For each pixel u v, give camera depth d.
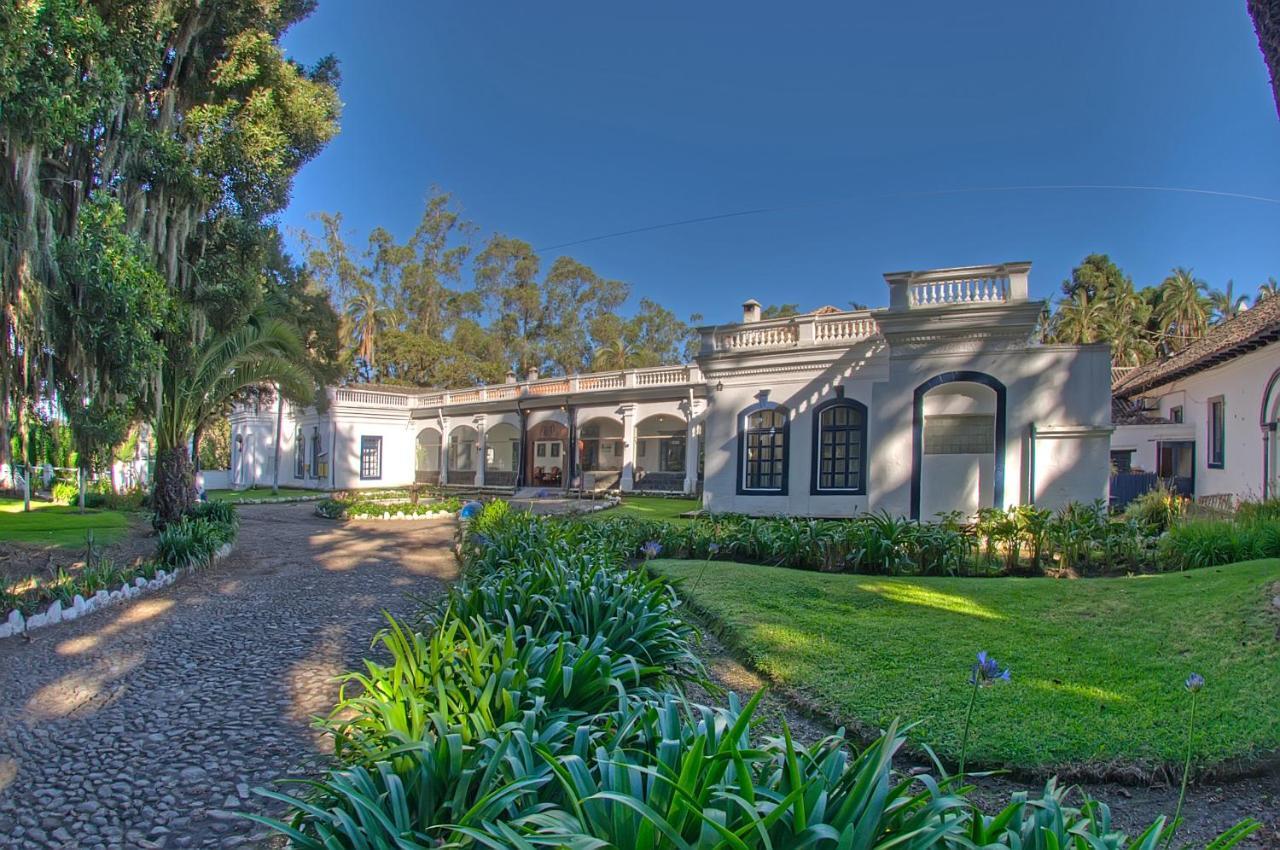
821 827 1.75
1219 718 4.07
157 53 9.51
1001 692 4.61
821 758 2.39
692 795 1.89
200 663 5.98
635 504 22.25
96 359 8.14
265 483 37.66
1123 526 9.73
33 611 7.30
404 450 34.91
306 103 11.28
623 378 27.61
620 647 4.28
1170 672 4.83
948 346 13.88
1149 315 53.53
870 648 5.69
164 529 12.20
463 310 49.81
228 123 10.47
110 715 4.83
